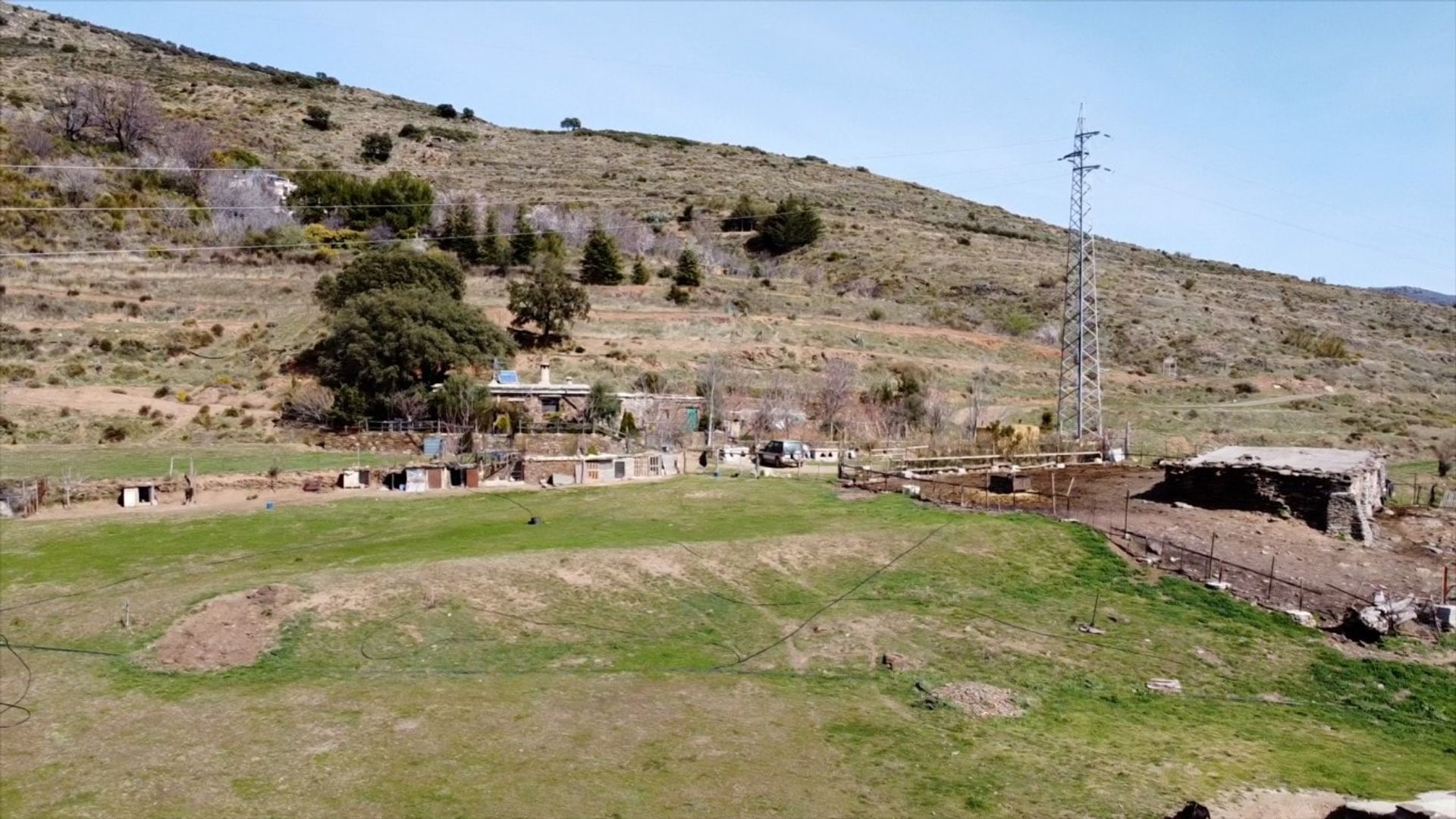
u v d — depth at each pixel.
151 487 40.72
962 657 24.88
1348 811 15.45
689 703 21.47
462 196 115.81
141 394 60.31
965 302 108.12
